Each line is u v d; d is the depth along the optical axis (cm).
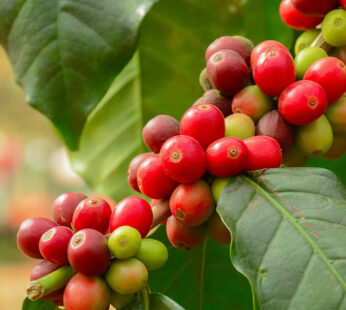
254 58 30
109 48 31
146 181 28
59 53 31
